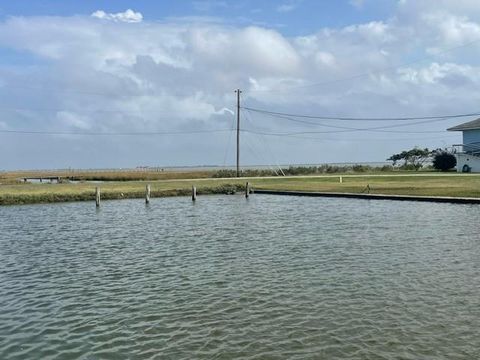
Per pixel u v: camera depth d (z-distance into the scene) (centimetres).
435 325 1355
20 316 1530
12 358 1219
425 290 1694
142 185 6812
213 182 7312
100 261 2330
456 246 2481
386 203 4697
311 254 2348
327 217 3794
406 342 1243
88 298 1708
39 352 1252
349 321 1397
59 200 5431
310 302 1579
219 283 1844
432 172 8969
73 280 1969
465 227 3084
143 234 3162
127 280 1942
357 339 1268
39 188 6169
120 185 6825
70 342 1312
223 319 1443
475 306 1514
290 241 2738
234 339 1291
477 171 8644
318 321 1402
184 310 1538
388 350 1198
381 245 2552
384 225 3272
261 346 1241
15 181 8294
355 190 5772
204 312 1512
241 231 3172
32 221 3900
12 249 2698
